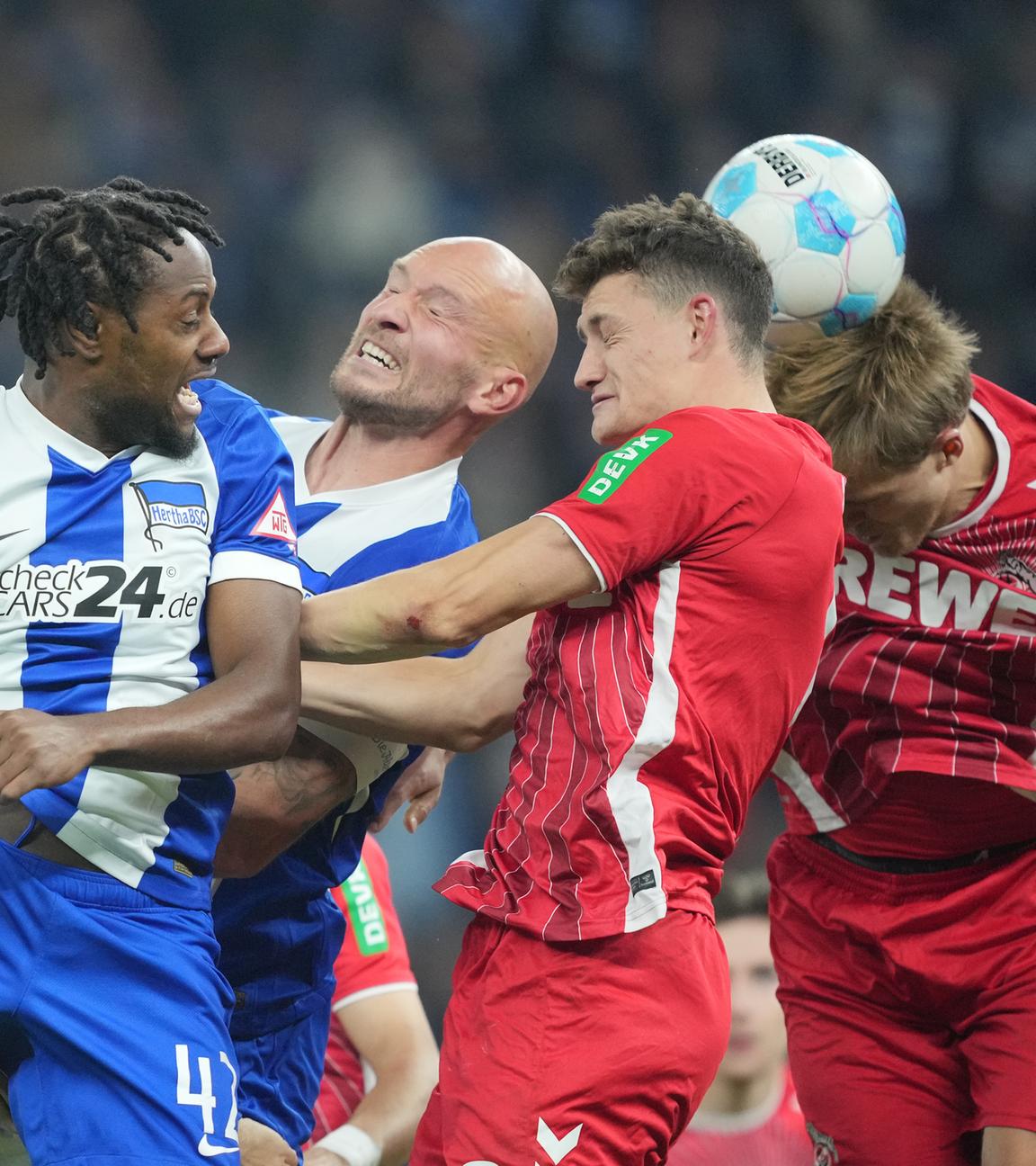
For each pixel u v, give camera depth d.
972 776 11.80
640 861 9.30
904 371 11.30
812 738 12.40
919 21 46.09
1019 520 11.71
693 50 43.75
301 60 41.00
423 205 39.53
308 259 38.62
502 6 43.06
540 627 10.05
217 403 9.57
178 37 40.41
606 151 42.16
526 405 36.62
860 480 11.45
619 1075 9.26
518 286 12.45
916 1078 12.34
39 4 39.22
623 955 9.36
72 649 8.73
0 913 8.79
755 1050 14.93
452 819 28.62
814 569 9.70
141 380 8.78
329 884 12.41
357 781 11.88
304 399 36.94
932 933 12.21
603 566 9.34
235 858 11.55
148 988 8.90
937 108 45.06
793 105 44.00
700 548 9.54
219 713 8.66
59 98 38.22
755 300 10.27
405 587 9.42
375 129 40.41
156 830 9.02
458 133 41.16
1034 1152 11.54
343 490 12.27
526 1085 9.29
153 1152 8.64
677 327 10.12
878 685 11.93
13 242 8.78
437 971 26.98
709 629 9.49
